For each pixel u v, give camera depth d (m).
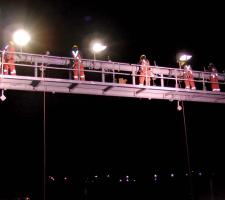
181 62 18.94
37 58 16.09
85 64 17.16
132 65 17.36
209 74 19.62
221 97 18.44
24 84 15.02
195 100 18.52
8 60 14.99
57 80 14.65
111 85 15.54
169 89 16.66
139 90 16.58
